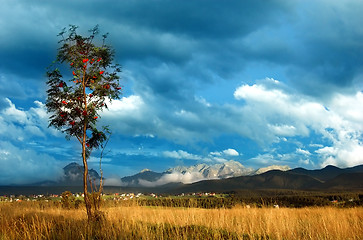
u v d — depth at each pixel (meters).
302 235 10.92
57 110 15.40
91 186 14.49
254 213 15.14
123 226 11.09
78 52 15.95
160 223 12.19
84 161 14.78
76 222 12.38
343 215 14.91
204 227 12.05
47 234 10.12
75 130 15.18
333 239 9.86
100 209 13.75
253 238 10.10
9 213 14.55
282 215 14.10
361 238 10.06
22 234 10.48
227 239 10.59
